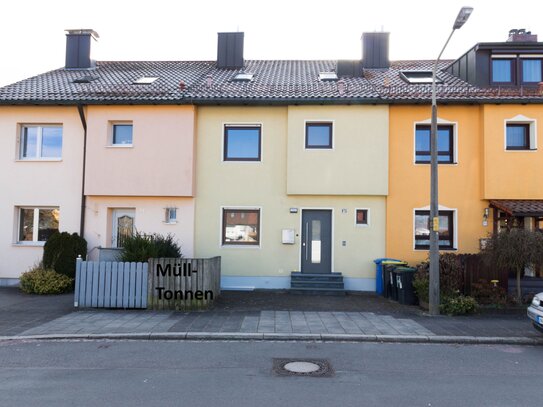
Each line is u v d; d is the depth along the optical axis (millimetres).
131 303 10625
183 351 7477
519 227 12492
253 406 5062
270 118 14180
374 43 18047
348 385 5828
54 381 5922
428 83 15195
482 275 11852
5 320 9500
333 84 15211
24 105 14344
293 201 14047
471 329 9016
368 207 13891
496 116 13484
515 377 6254
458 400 5320
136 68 18266
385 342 8266
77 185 14352
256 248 14016
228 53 18188
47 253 13281
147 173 13836
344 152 13742
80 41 18156
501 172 13367
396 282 12086
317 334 8453
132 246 11258
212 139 14219
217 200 14133
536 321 7906
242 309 10797
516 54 14609
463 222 13648
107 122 13969
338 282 13359
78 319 9594
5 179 14492
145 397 5324
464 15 8945
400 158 13867
